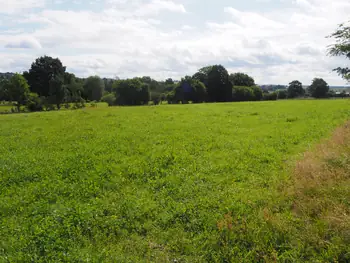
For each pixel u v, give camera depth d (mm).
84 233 7801
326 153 11617
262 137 18625
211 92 85250
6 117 32156
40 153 15492
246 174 11812
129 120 27359
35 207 9102
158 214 8750
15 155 15086
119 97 75812
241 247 6934
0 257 6602
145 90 76125
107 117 29766
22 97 63094
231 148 16000
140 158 14266
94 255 6801
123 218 8516
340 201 8078
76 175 11867
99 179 11383
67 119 29016
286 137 18359
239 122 25391
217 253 6863
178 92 79062
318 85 108188
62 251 6871
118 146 16828
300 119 26125
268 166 12672
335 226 7070
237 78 107312
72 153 15328
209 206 9117
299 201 8570
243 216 8344
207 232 7680
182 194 10047
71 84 79625
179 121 26484
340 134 15398
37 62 81312
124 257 6828
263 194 9711
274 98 99562
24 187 10945
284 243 6910
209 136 19250
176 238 7562
